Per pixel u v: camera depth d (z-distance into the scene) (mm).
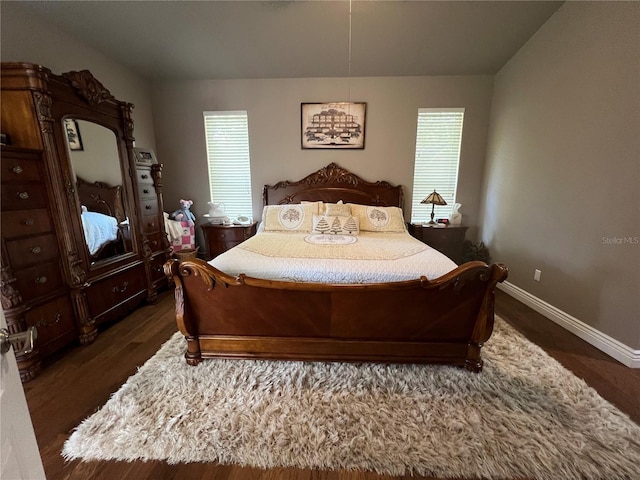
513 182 3090
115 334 2270
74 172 2033
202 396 1563
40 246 1820
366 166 3770
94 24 2588
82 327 2096
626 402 1552
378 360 1783
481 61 3223
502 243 3297
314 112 3641
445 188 3814
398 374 1735
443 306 1660
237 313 1734
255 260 1964
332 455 1241
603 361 1925
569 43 2355
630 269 1879
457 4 2510
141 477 1166
